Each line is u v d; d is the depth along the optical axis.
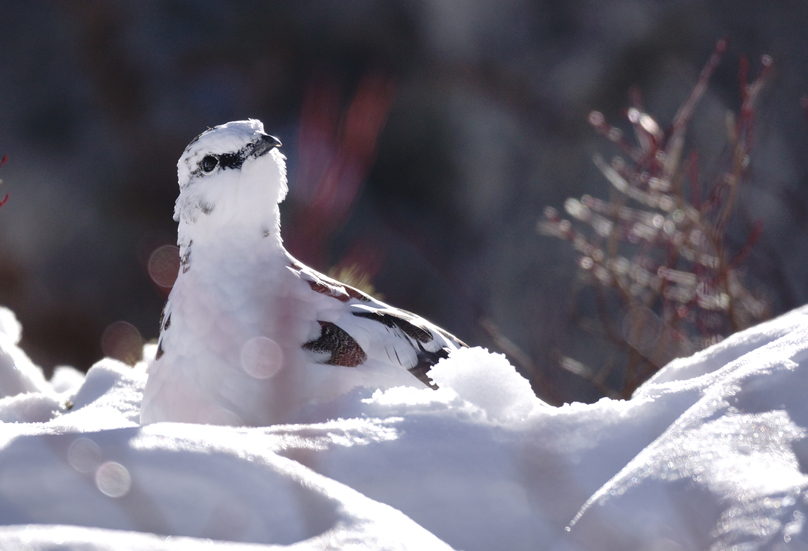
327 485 3.04
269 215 5.61
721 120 21.67
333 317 5.32
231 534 2.89
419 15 27.73
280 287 5.41
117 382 6.58
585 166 24.94
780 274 13.81
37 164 27.55
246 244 5.52
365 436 3.54
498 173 26.56
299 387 4.96
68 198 27.34
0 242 26.50
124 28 28.94
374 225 26.28
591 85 25.39
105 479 3.04
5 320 8.85
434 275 25.66
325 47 28.70
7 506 2.95
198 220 5.59
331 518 2.87
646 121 11.09
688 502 2.96
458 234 26.70
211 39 29.14
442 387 4.15
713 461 3.07
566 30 26.22
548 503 3.31
